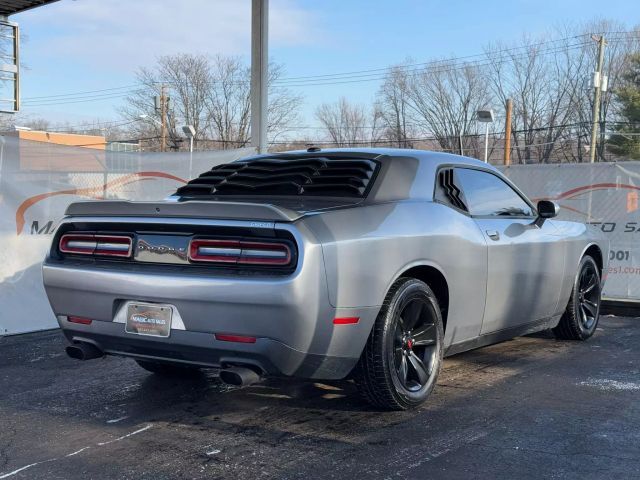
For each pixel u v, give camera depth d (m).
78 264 4.12
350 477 3.30
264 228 3.56
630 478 3.28
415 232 4.19
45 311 7.12
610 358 5.82
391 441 3.78
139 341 3.88
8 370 5.48
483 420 4.12
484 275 4.81
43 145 7.00
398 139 55.25
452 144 53.62
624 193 8.91
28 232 6.94
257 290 3.49
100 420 4.21
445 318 4.58
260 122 9.10
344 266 3.68
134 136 57.38
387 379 4.02
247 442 3.79
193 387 4.95
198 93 55.72
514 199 5.61
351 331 3.77
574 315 6.34
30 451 3.70
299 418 4.20
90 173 7.42
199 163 8.43
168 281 3.70
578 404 4.46
